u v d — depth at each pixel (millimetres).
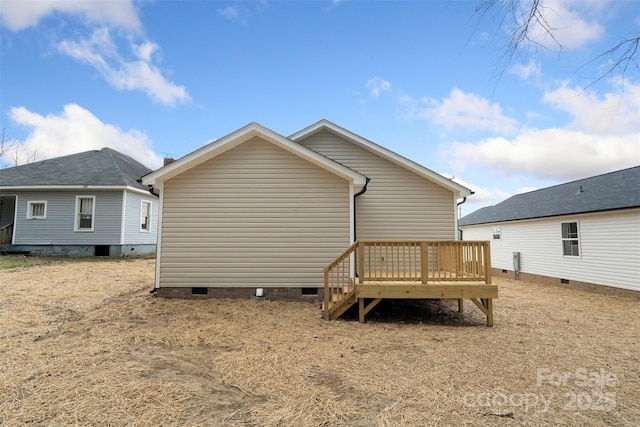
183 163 7230
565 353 4457
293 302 7316
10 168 16172
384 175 9281
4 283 8539
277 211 7598
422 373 3672
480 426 2607
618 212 9688
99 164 16672
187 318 5879
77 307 6422
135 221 16078
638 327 5984
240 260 7512
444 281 6195
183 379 3385
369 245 6359
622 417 2785
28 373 3398
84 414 2646
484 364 3992
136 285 8867
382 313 7008
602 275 10242
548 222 12562
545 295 9883
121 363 3752
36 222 14805
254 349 4375
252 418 2670
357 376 3566
